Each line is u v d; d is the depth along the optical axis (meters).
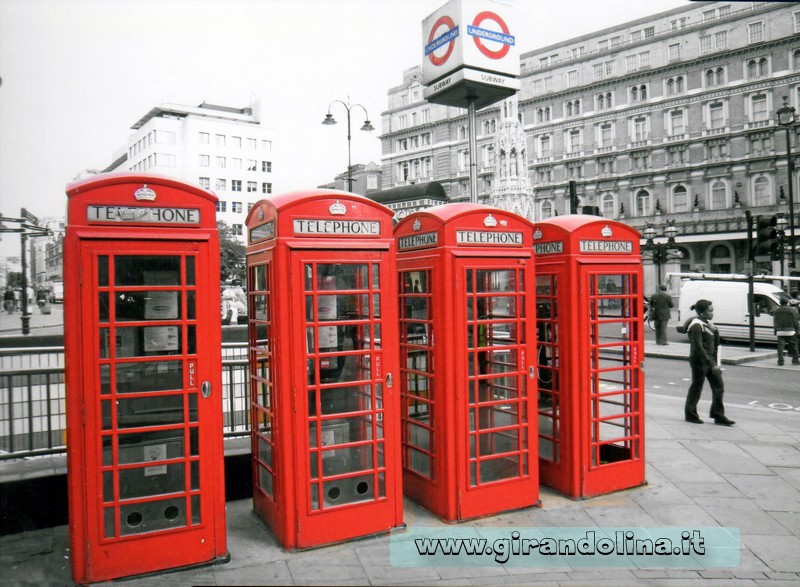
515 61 8.98
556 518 5.49
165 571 4.38
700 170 45.94
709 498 6.00
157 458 4.42
